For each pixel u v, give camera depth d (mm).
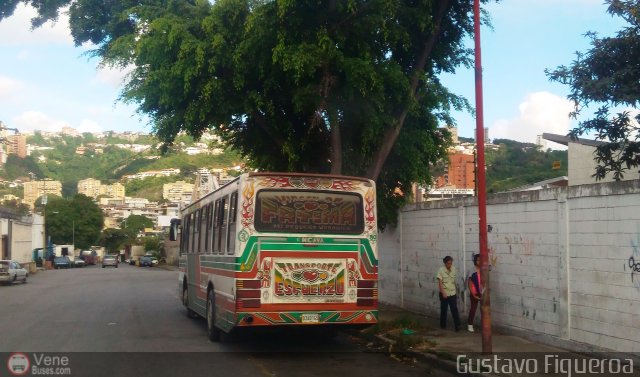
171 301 22719
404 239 17453
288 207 11562
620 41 11625
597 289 10211
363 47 13414
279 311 11250
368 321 11688
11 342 12820
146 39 13609
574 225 10773
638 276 9398
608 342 9961
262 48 13344
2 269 33344
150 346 12461
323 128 15406
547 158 39156
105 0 16891
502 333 12789
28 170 171500
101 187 176250
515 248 12422
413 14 13555
